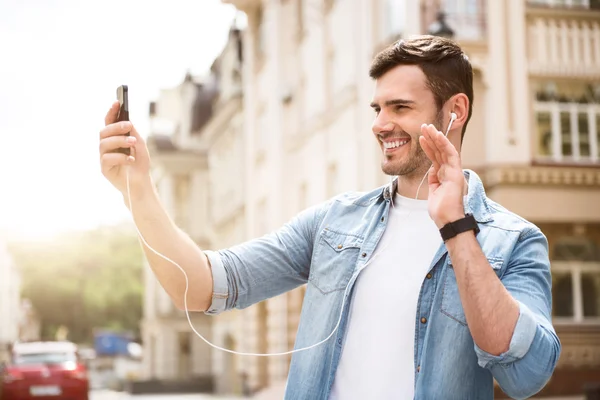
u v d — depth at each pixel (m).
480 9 14.84
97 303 68.44
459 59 2.22
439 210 1.91
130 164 2.12
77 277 69.12
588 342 15.49
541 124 15.01
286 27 23.69
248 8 26.61
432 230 2.19
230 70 31.55
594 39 15.11
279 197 22.89
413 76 2.17
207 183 39.28
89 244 69.88
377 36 16.28
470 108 2.24
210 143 34.81
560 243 15.62
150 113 43.19
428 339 2.07
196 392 33.94
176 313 39.44
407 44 2.21
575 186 14.65
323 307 2.26
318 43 20.53
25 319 48.31
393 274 2.17
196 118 39.72
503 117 14.70
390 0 15.75
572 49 15.05
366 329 2.15
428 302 2.10
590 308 15.65
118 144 2.11
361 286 2.20
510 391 1.94
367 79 16.42
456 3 14.79
